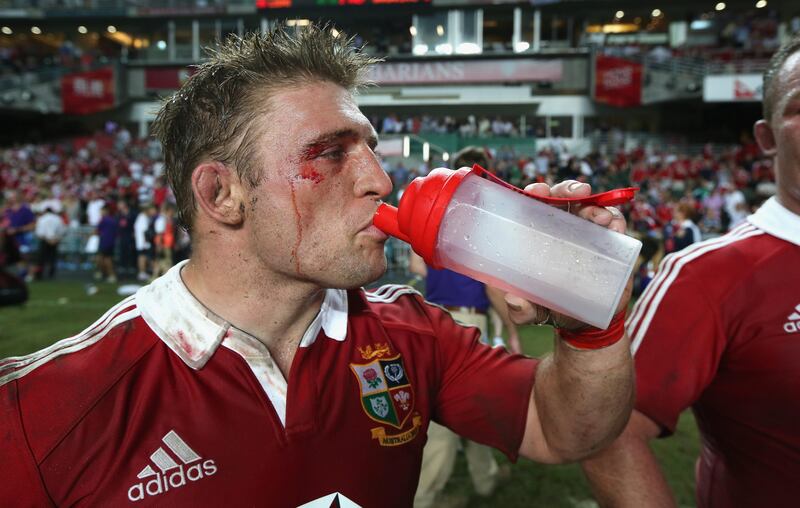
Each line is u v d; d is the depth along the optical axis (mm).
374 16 25984
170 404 787
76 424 744
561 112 24188
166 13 27031
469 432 1042
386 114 25000
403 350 983
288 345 893
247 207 808
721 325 1146
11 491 721
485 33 27047
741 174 18297
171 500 754
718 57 23297
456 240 830
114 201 12398
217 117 805
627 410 932
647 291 1249
